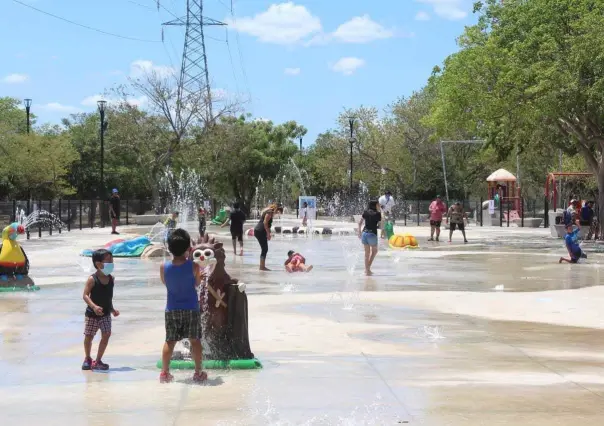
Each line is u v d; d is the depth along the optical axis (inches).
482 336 422.3
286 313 503.2
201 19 2672.2
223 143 2758.4
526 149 1503.4
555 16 1181.7
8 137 2434.8
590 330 443.5
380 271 806.5
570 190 2480.3
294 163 3572.8
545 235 1585.9
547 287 661.3
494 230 1856.5
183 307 310.8
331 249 1159.0
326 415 258.5
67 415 260.4
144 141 2539.4
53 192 2701.8
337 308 526.9
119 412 264.1
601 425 246.2
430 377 318.3
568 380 312.8
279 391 293.9
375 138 3085.6
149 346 388.8
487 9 1390.3
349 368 336.8
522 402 275.9
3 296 583.8
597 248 1146.0
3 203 1485.0
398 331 437.1
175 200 2755.9
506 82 1199.6
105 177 3110.2
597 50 1092.5
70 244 1245.7
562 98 1145.4
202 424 248.5
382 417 255.9
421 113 2972.4
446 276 754.2
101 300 334.3
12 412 264.8
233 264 885.8
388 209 1411.2
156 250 973.2
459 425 245.8
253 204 3708.2
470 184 2982.3
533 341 407.2
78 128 3208.7
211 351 340.5
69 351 376.8
